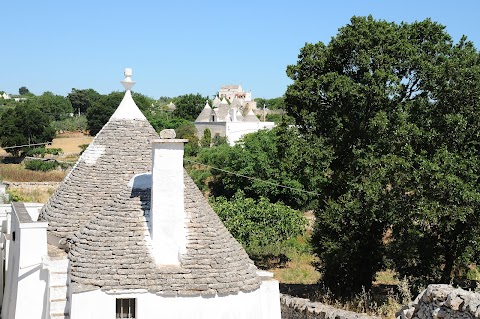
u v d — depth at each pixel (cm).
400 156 1908
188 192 1277
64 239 1282
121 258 1134
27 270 1192
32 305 1180
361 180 2081
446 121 1853
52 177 5600
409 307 1270
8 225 1638
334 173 2323
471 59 2012
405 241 2033
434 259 2080
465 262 2084
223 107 8381
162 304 1105
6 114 7525
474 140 1891
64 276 1149
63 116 11625
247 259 1266
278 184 4294
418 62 2112
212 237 1215
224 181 4981
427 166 1759
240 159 4872
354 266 2266
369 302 1947
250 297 1179
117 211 1209
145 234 1174
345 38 2195
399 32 2241
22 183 5053
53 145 8031
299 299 1888
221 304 1138
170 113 11269
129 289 1095
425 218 1805
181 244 1171
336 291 2278
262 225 3191
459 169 1781
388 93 2073
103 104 9506
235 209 3275
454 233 1988
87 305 1074
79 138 8925
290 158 2220
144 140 1435
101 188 1351
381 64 2114
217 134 7825
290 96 2294
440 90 1934
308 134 2253
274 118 10988
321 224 2317
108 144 1416
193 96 11256
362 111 2177
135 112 1471
